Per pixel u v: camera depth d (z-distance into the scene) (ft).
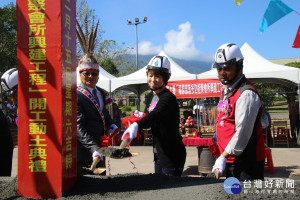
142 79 31.63
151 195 5.24
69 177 5.56
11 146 8.64
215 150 7.22
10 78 8.32
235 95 6.31
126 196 5.25
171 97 7.59
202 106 21.02
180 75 30.30
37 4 5.29
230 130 6.38
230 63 6.26
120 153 6.09
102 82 32.71
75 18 5.87
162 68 7.75
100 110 7.88
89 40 8.24
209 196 4.91
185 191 5.35
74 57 5.81
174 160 7.78
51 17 5.26
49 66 5.25
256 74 28.07
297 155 24.13
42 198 5.27
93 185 5.93
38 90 5.29
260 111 6.40
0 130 8.27
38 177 5.30
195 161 22.85
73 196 5.29
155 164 8.36
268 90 56.18
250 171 6.33
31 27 5.30
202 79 27.32
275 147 28.53
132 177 6.62
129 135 6.16
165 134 7.68
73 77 5.74
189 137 18.53
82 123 7.22
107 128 8.66
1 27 59.82
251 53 31.14
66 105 5.42
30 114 5.32
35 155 5.31
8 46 60.44
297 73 27.20
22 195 5.36
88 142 6.96
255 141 6.34
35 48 5.29
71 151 5.64
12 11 61.16
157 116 7.15
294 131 33.42
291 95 33.58
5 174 8.39
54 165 5.26
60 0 5.25
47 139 5.27
